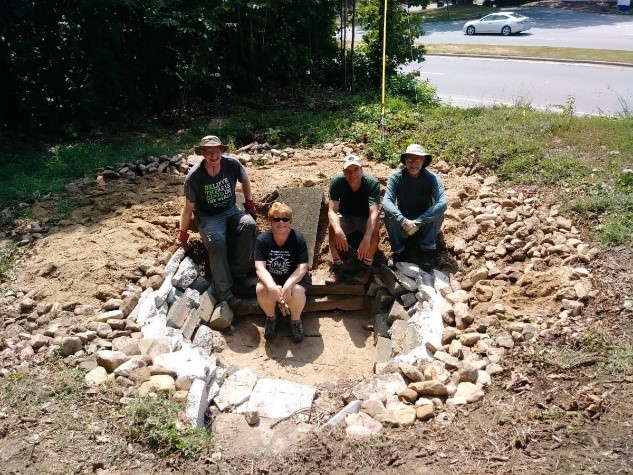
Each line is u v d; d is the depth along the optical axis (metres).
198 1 10.44
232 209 5.97
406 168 5.86
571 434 3.62
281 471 3.54
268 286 5.22
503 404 3.93
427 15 34.75
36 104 9.24
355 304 6.03
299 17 11.86
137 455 3.61
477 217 6.22
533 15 32.62
